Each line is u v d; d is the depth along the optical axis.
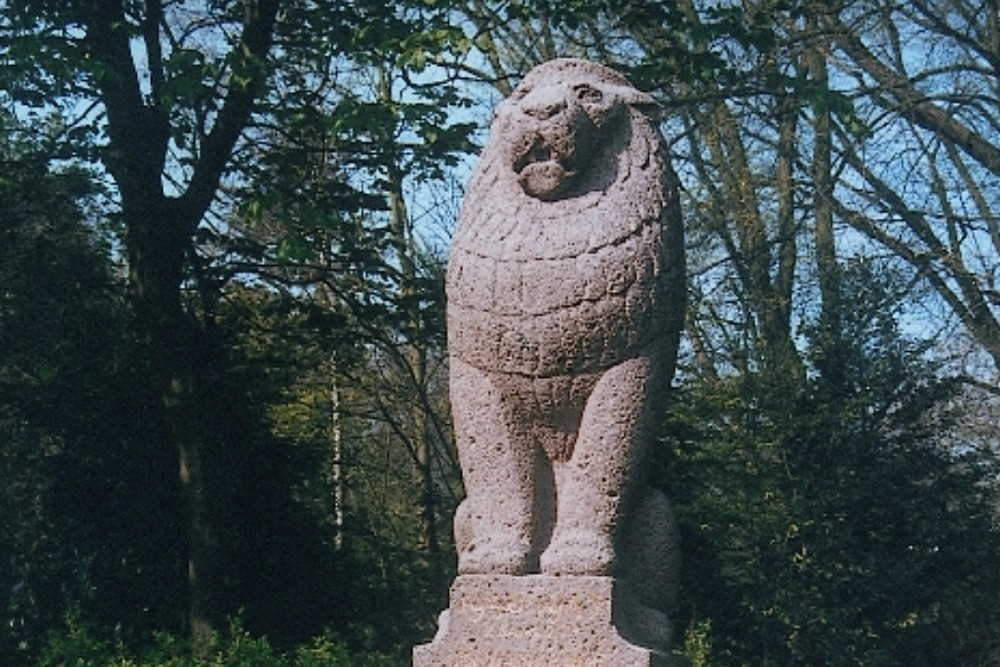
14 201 14.21
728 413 15.89
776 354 16.41
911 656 15.44
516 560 5.39
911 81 17.36
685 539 15.21
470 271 5.55
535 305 5.45
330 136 13.69
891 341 16.30
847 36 17.17
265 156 13.48
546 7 13.35
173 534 14.14
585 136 5.49
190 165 14.35
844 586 15.29
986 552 15.64
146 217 13.52
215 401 13.93
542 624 5.27
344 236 14.20
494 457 5.52
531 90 5.69
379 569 16.72
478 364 5.55
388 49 12.11
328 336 14.80
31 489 15.15
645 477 5.54
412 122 12.30
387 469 21.05
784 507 15.27
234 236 15.07
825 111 14.39
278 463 14.35
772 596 15.16
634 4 13.63
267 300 15.66
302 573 14.30
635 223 5.48
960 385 16.72
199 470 13.27
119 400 14.17
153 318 13.47
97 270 14.93
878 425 15.95
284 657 11.51
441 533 20.38
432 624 17.47
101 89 13.21
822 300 17.25
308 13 13.09
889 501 15.59
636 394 5.45
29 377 15.30
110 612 14.06
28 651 14.14
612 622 5.22
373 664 11.95
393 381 21.22
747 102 18.36
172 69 12.22
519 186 5.59
